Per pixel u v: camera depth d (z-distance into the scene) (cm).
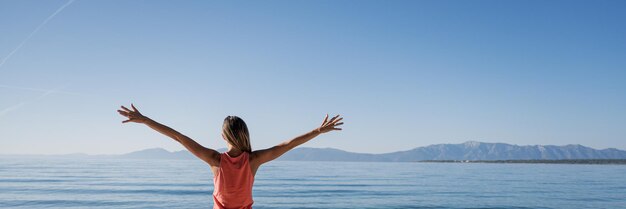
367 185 3284
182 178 4088
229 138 354
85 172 5309
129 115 337
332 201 2039
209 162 354
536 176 5222
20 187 2662
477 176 5206
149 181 3525
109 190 2552
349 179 4244
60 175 4384
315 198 2172
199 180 3725
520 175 5538
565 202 2078
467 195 2414
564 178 4662
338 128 365
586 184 3531
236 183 347
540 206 1908
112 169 6662
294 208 1775
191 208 1741
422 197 2273
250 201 355
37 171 5328
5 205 1780
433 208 1811
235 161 351
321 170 7312
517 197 2309
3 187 2645
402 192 2602
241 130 354
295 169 7706
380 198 2197
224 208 348
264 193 2452
